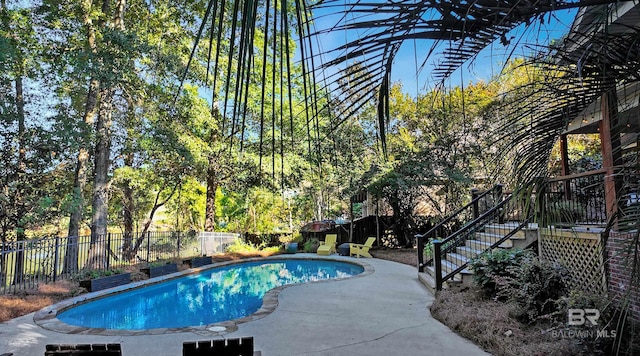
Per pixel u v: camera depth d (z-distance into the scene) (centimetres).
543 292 449
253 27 78
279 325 512
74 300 702
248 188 1630
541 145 223
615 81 181
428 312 574
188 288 952
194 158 1241
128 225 1683
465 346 420
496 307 506
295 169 1349
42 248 810
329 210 2034
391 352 404
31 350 436
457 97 712
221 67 505
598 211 572
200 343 255
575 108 206
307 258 1359
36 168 960
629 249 172
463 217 1303
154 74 1124
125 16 1240
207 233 1484
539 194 233
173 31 1177
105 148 1148
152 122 1174
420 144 1310
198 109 1238
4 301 645
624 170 186
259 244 1662
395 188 1389
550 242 596
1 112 859
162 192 1673
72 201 1012
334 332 478
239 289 936
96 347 254
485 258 574
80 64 895
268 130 653
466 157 1184
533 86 202
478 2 108
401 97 1306
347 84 146
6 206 892
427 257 1055
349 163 1319
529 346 380
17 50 891
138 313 707
